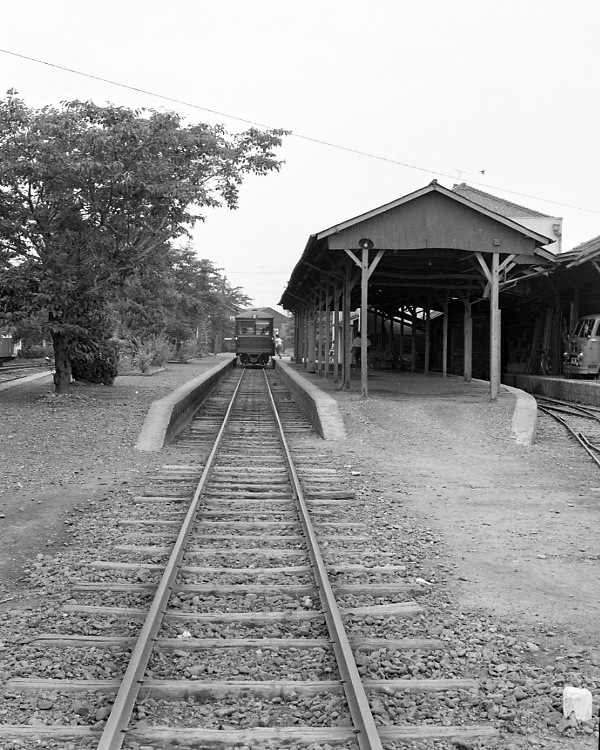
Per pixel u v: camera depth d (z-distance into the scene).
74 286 17.55
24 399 19.17
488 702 4.27
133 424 15.11
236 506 8.97
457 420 15.99
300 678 4.52
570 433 15.32
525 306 31.45
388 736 3.87
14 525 8.08
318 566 6.31
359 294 29.42
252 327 44.75
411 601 5.90
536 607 5.80
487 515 8.74
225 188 18.52
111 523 8.11
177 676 4.53
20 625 5.35
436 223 18.42
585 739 3.92
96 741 3.79
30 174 16.42
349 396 19.52
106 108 16.83
